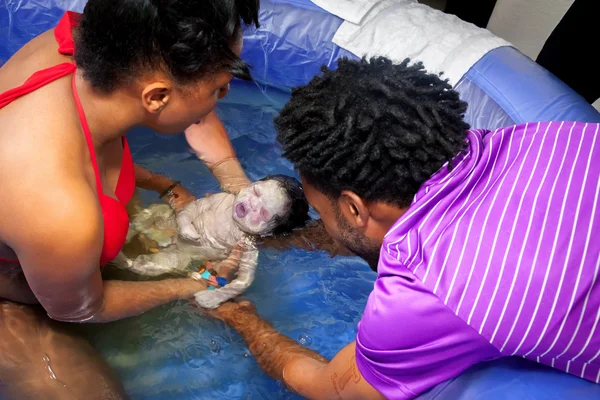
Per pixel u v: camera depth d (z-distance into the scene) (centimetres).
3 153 103
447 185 93
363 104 96
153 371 141
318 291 170
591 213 87
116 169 138
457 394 94
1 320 128
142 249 164
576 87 227
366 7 216
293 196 173
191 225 174
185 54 100
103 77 105
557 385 91
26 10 221
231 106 223
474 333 85
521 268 84
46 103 108
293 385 129
